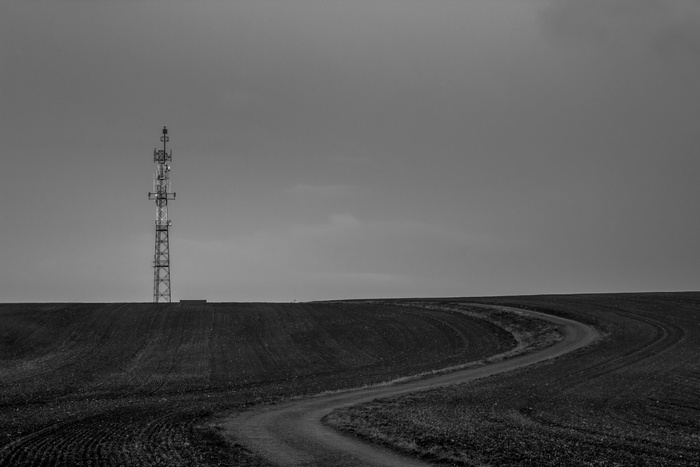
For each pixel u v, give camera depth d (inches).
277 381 2233.0
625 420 1331.2
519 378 1967.3
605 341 2679.6
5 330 2999.5
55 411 1590.8
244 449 1043.9
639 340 2652.6
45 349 2753.4
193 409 1568.7
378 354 2783.0
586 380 1867.6
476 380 1983.3
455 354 2699.3
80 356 2647.6
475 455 976.3
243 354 2751.0
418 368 2383.1
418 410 1421.0
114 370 2411.4
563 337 2834.6
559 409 1439.5
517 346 2787.9
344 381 2135.8
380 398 1672.0
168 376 2315.5
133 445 1092.5
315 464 940.0
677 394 1632.6
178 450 1049.5
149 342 2940.5
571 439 1111.0
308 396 1779.0
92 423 1358.3
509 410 1421.0
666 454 1014.4
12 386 2065.7
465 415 1343.5
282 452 1020.5
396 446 1051.9
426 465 933.8
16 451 1052.5
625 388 1721.2
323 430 1219.9
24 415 1521.9
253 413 1472.7
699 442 1127.6
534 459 957.8
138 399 1852.9
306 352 2812.5
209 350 2812.5
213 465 938.7
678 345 2495.1
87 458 995.3
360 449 1040.2
